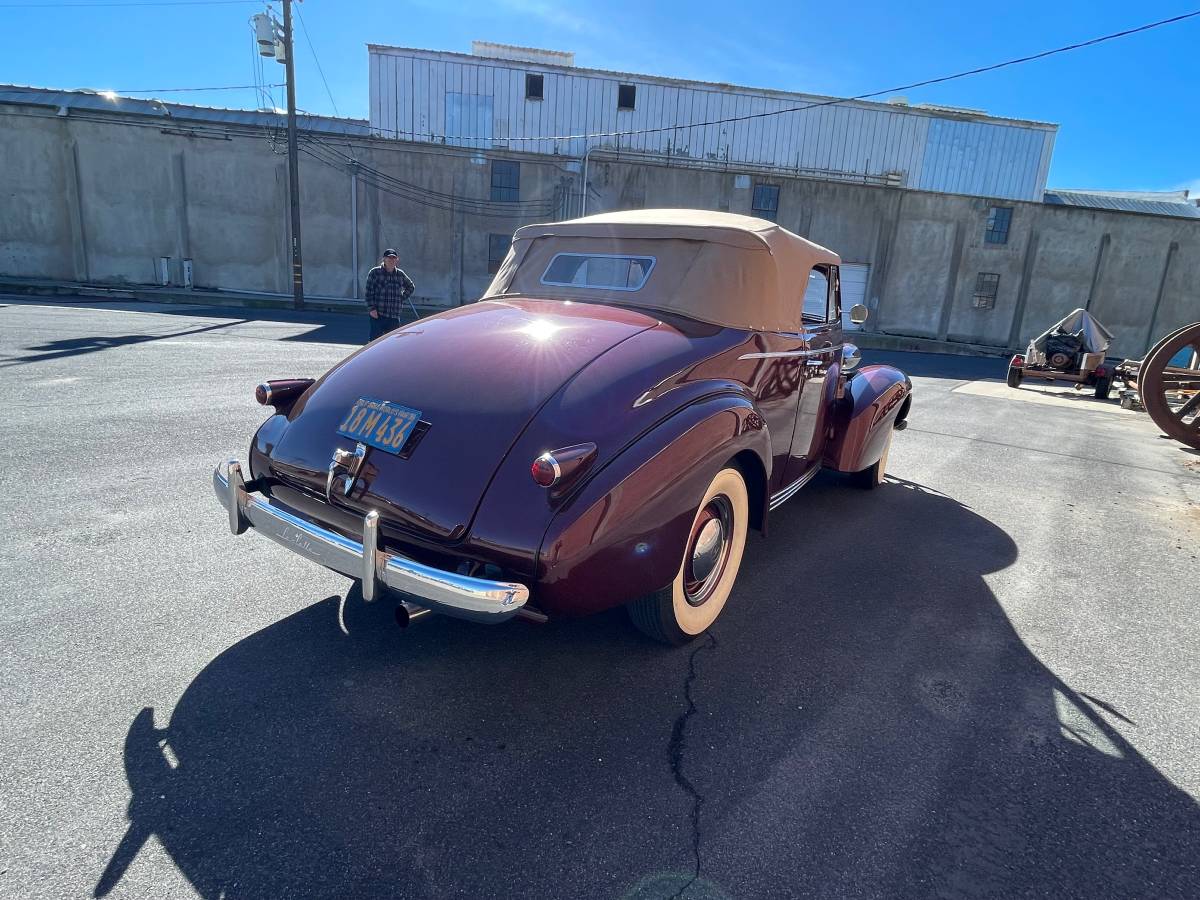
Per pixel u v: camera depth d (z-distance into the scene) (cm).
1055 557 412
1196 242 2756
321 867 170
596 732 228
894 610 331
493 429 222
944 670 278
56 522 366
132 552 337
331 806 190
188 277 2461
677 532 236
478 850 179
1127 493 573
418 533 217
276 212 2462
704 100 2670
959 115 2792
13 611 278
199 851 173
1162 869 183
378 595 217
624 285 319
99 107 2384
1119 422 1004
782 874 176
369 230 2491
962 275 2758
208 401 668
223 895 161
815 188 2634
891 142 2786
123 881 162
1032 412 1057
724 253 308
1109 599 354
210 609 290
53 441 505
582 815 192
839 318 431
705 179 2561
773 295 321
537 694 247
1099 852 188
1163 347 718
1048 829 195
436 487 216
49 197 2394
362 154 2434
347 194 2458
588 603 219
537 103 2606
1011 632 313
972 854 185
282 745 213
